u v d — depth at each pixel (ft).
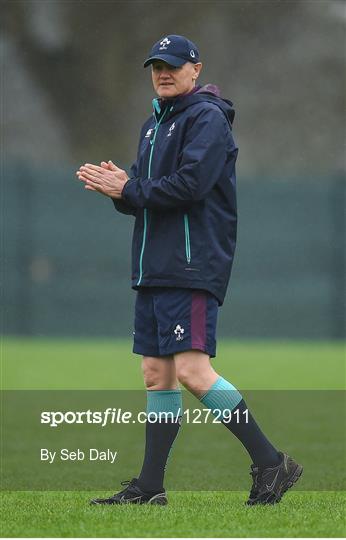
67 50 291.17
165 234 63.31
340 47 307.58
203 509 62.34
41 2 291.38
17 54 293.64
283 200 209.67
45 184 205.67
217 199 63.98
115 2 288.51
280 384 144.87
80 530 56.24
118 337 206.90
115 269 206.69
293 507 63.16
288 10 304.71
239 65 304.09
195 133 62.90
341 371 160.35
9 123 293.23
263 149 304.71
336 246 209.26
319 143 305.53
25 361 170.50
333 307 209.26
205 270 62.95
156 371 65.41
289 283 209.26
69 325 206.28
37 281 205.26
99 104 291.38
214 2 299.17
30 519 59.41
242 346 199.41
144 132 66.90
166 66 63.82
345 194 209.87
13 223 204.74
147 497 65.00
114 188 63.98
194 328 63.00
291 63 305.32
